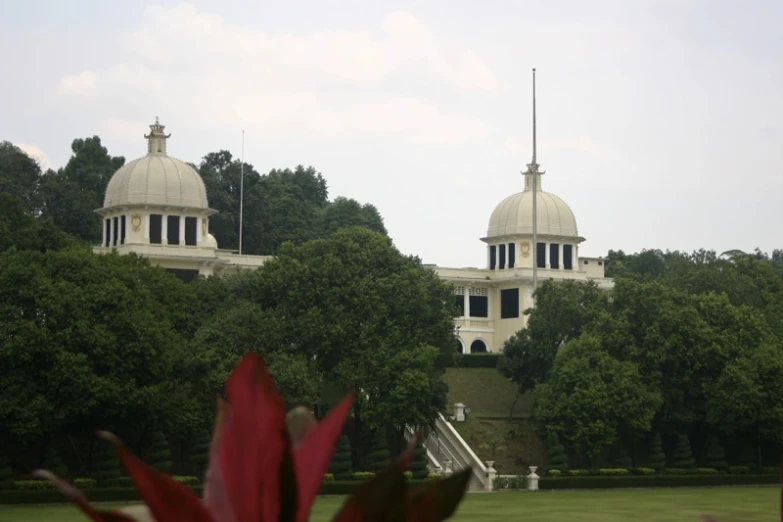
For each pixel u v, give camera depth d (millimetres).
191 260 174625
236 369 5070
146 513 5059
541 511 89188
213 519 4953
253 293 129625
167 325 112625
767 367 135125
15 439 112750
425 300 130000
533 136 166500
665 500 105000
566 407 132375
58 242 131375
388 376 122188
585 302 153375
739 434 148750
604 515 84562
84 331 102438
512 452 142375
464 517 82250
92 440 113000
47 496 96250
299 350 124250
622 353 139875
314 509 89938
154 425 111688
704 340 138500
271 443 4934
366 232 135000
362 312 126750
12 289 103625
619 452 138125
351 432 137875
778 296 168125
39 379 102188
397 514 4852
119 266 115500
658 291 142500
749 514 85938
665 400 140000
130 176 176375
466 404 164125
